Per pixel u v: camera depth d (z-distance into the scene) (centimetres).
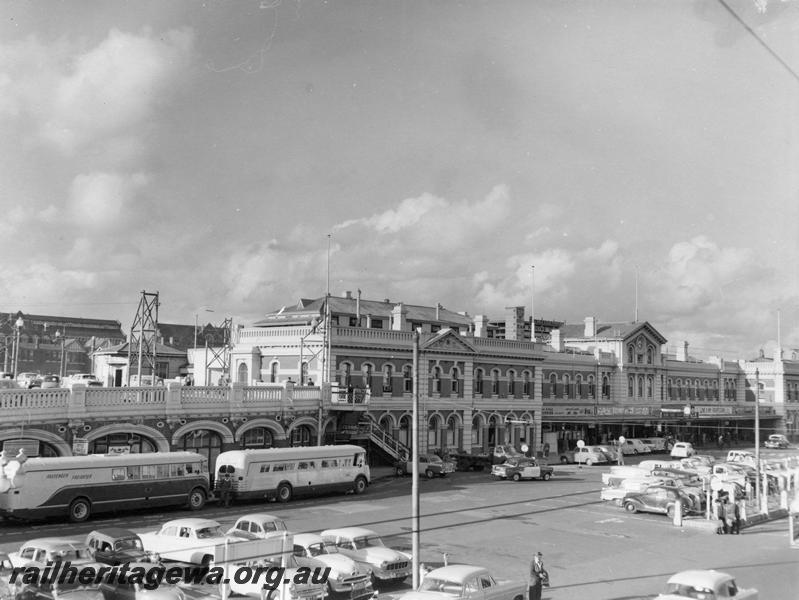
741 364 10050
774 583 2408
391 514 3691
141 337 5900
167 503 3606
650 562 2753
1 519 3338
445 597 1897
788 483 4275
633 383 8462
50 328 11381
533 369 7131
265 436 4888
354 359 5662
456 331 7025
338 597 2244
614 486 4491
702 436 9138
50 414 3681
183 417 4309
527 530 3359
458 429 6388
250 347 6025
